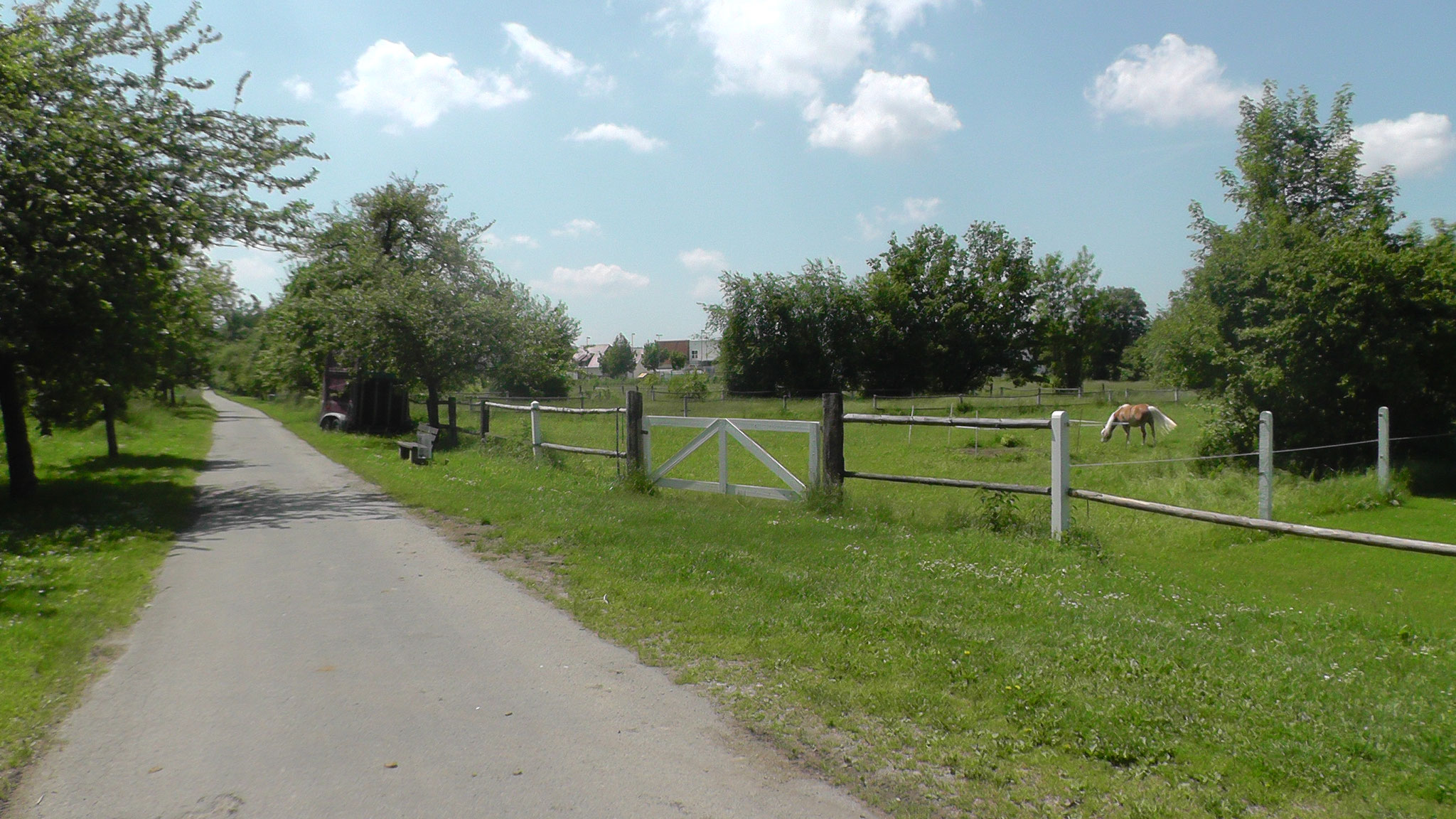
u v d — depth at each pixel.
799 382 52.41
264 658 5.36
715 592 6.53
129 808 3.50
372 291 23.72
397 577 7.45
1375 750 3.65
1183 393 41.81
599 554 8.01
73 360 12.70
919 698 4.42
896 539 8.21
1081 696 4.30
